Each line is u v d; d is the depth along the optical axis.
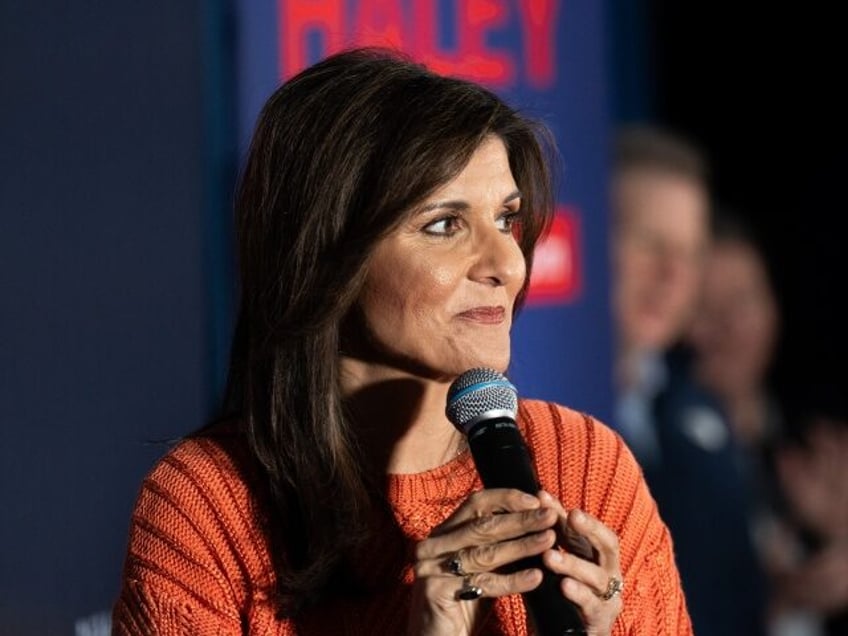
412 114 4.74
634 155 11.61
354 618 5.02
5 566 7.00
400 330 4.81
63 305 7.33
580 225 9.03
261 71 7.50
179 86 7.80
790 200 13.21
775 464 12.34
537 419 5.49
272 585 5.03
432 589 4.33
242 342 5.25
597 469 5.38
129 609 5.06
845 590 12.20
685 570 11.34
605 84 9.12
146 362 7.67
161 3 7.74
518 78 8.64
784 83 13.48
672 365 11.73
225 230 7.96
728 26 13.46
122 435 7.60
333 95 4.90
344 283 4.75
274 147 4.98
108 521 7.59
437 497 5.13
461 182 4.75
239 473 5.16
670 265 11.58
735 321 12.20
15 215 7.14
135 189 7.66
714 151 13.63
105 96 7.55
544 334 8.91
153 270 7.72
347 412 5.07
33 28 7.28
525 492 4.32
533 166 5.15
